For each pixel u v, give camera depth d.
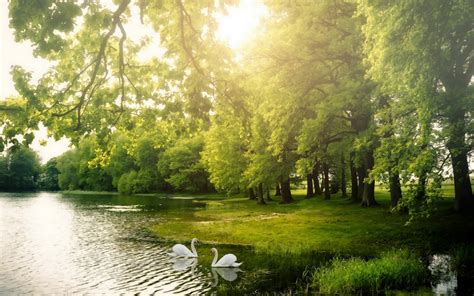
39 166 160.88
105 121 12.58
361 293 15.86
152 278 19.98
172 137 13.87
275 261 22.05
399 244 23.12
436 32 14.24
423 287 16.14
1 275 20.98
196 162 103.75
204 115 12.19
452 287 16.03
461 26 16.22
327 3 30.20
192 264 22.62
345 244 24.19
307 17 30.67
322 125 31.33
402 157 19.03
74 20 7.94
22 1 7.61
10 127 10.22
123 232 34.53
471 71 23.66
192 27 11.28
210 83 12.03
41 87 10.39
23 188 150.38
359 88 28.75
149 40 12.57
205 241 28.84
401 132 20.45
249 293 16.83
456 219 26.95
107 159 13.73
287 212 42.62
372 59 17.61
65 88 11.09
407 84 15.53
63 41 8.55
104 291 18.03
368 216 32.34
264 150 46.94
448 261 19.53
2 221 43.94
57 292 18.02
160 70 12.27
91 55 11.53
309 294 16.20
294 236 27.42
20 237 32.97
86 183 138.88
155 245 28.45
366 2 17.00
